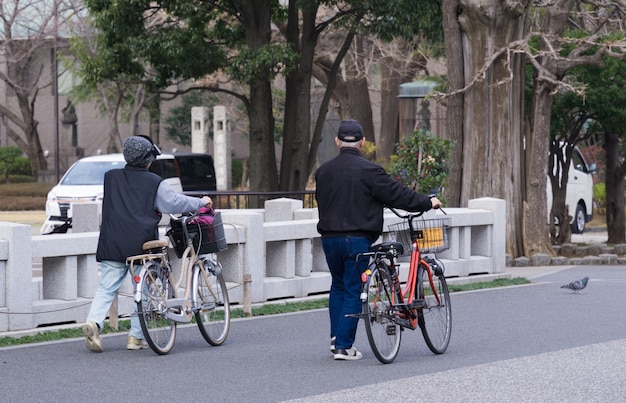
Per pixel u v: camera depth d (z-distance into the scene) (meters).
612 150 34.22
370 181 11.66
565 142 32.97
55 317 14.42
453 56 27.89
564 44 29.66
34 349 12.84
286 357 12.28
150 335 12.26
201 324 12.95
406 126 48.66
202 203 12.62
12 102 77.69
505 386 10.31
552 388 10.20
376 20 35.59
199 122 62.47
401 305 11.80
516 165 27.94
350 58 54.06
